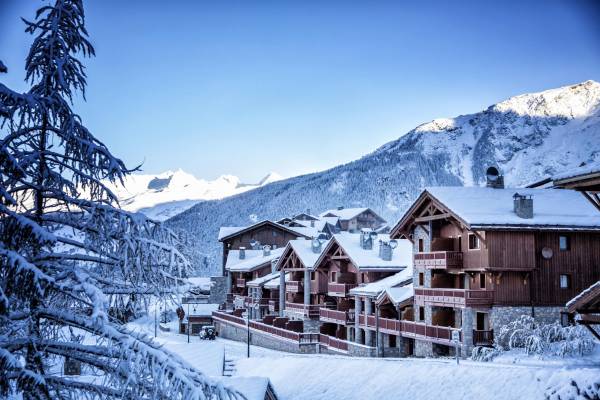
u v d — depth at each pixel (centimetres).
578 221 3531
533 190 4003
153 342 917
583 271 3584
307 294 5688
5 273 868
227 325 6719
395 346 4369
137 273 952
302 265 5925
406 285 4441
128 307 1002
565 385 2153
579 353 2959
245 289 7825
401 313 4325
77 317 926
